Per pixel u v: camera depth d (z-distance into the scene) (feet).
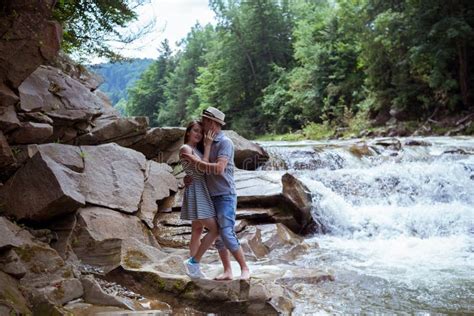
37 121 22.12
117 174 23.99
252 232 25.26
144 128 30.37
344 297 17.37
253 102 173.47
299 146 44.21
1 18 18.37
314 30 134.00
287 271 20.39
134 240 19.88
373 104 101.35
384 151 44.62
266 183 30.09
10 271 14.88
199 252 16.99
